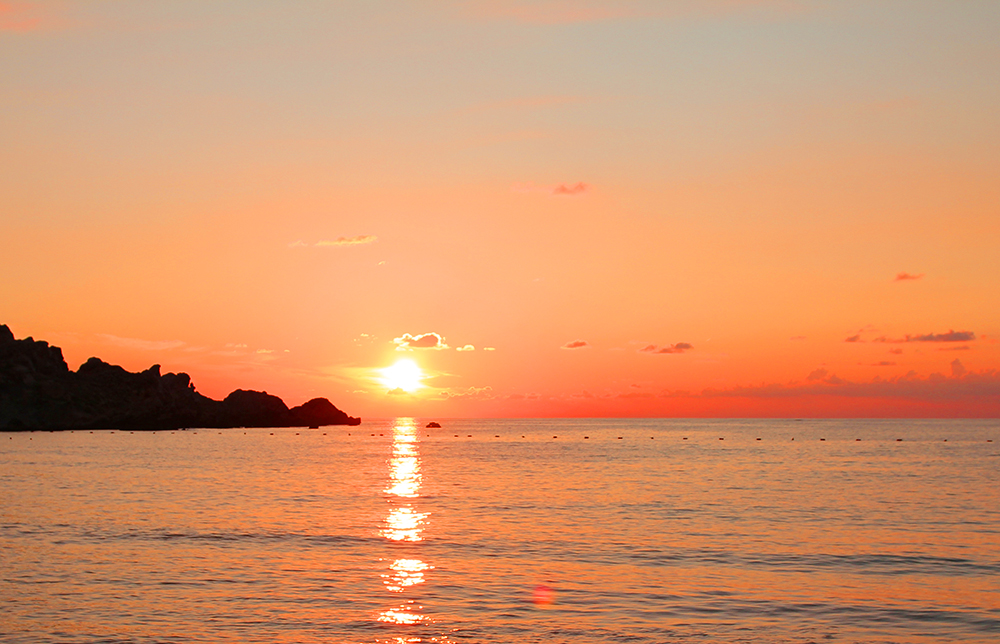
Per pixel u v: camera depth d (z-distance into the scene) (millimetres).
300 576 34344
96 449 144875
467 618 27922
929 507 59781
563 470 102312
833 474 94312
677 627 27047
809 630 26797
